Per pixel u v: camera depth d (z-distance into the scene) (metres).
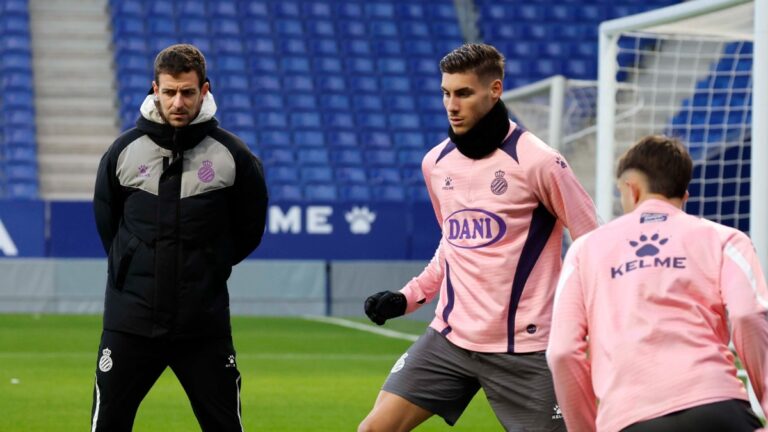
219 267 6.85
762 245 10.77
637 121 20.95
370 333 20.44
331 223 23.58
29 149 27.16
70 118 28.67
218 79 29.69
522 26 32.44
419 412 6.54
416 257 23.81
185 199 6.74
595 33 32.59
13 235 22.52
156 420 11.43
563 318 5.04
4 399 12.57
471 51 6.27
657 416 4.69
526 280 6.30
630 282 4.91
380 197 27.28
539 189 6.26
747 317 4.68
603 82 14.45
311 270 23.33
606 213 14.39
